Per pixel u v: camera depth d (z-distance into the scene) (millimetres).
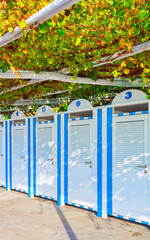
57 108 10883
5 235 4668
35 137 7676
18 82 6340
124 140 5402
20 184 8156
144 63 4195
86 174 6129
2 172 9008
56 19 3109
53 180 7004
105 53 4977
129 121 5344
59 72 5516
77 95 9148
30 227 5082
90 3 3279
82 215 5852
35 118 7707
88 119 6168
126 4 2898
